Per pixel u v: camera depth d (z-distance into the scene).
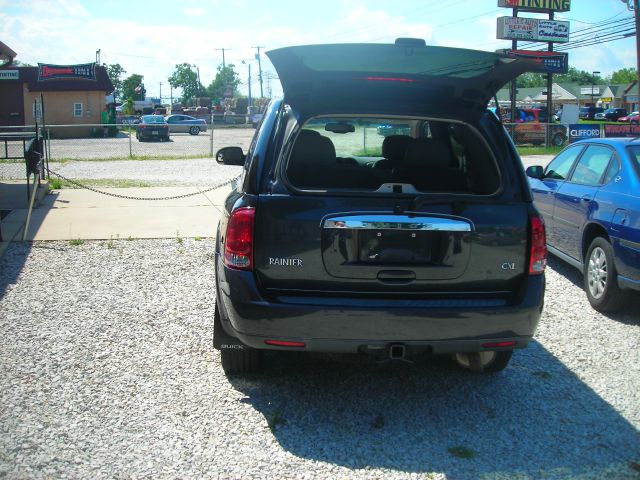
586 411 4.24
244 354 4.49
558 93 103.25
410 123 5.63
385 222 3.74
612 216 6.07
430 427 4.00
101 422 3.93
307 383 4.61
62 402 4.16
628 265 5.74
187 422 3.97
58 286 6.71
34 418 3.94
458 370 4.90
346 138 5.76
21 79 42.53
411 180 4.75
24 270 7.30
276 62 3.88
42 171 14.60
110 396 4.27
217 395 4.36
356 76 4.02
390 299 3.80
